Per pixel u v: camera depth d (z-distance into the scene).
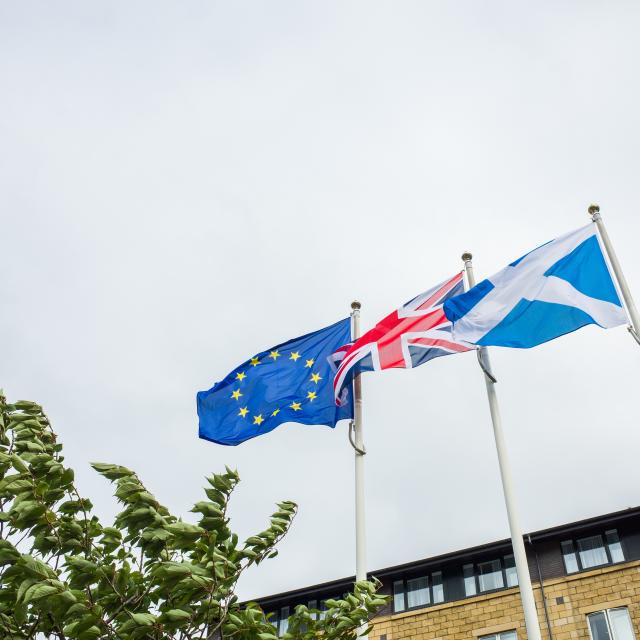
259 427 19.41
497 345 16.69
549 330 16.58
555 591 27.06
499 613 27.55
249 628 11.77
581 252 17.58
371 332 19.19
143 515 11.52
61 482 12.13
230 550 12.32
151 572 12.16
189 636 11.77
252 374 20.31
